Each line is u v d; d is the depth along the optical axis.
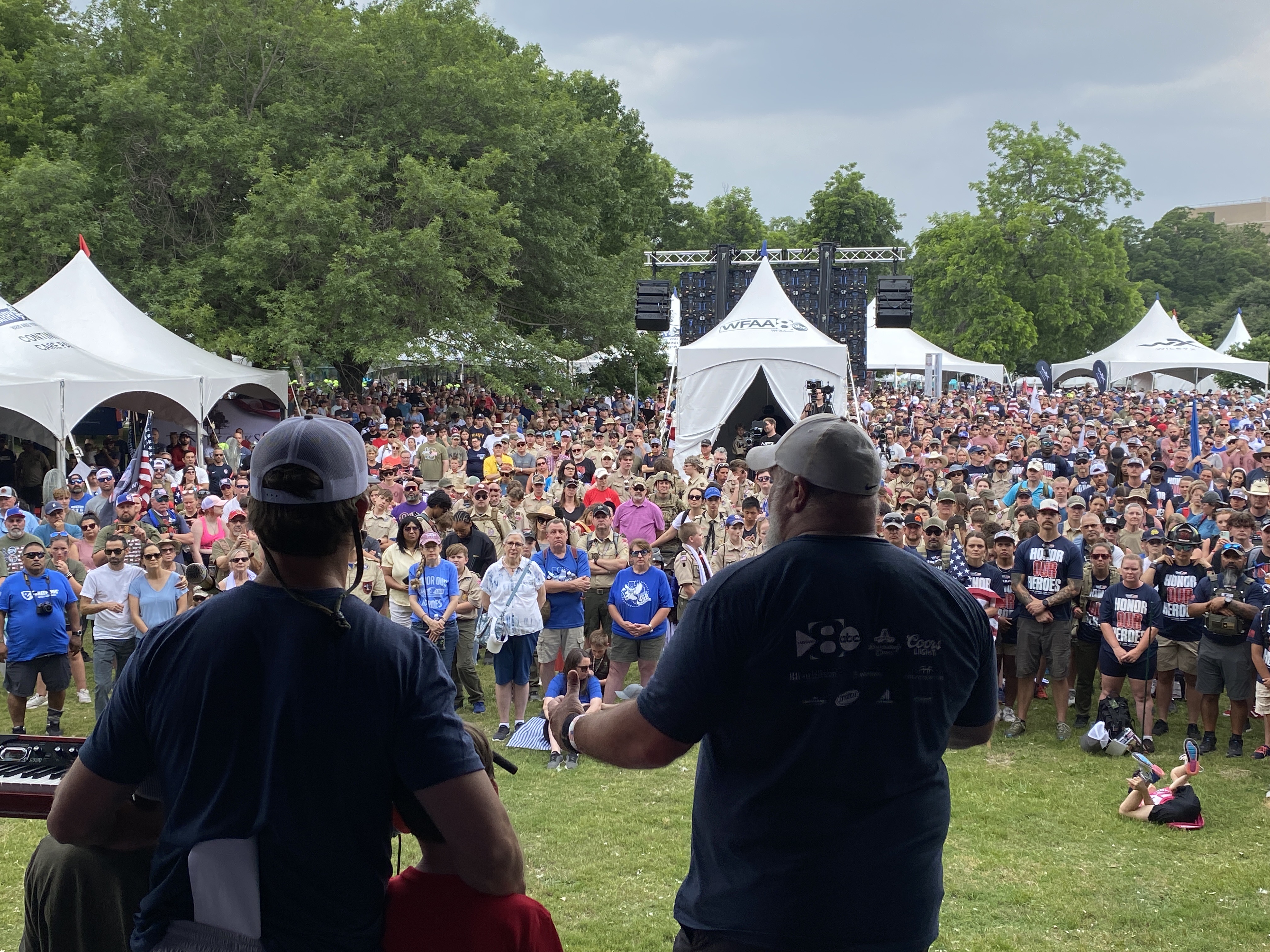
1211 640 8.34
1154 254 99.19
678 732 2.02
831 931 1.95
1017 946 5.18
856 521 2.11
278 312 23.83
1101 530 9.50
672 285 25.77
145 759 1.95
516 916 2.20
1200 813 6.84
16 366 15.69
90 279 18.88
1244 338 60.62
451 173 26.02
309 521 1.86
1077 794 7.45
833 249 25.95
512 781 7.70
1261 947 5.19
